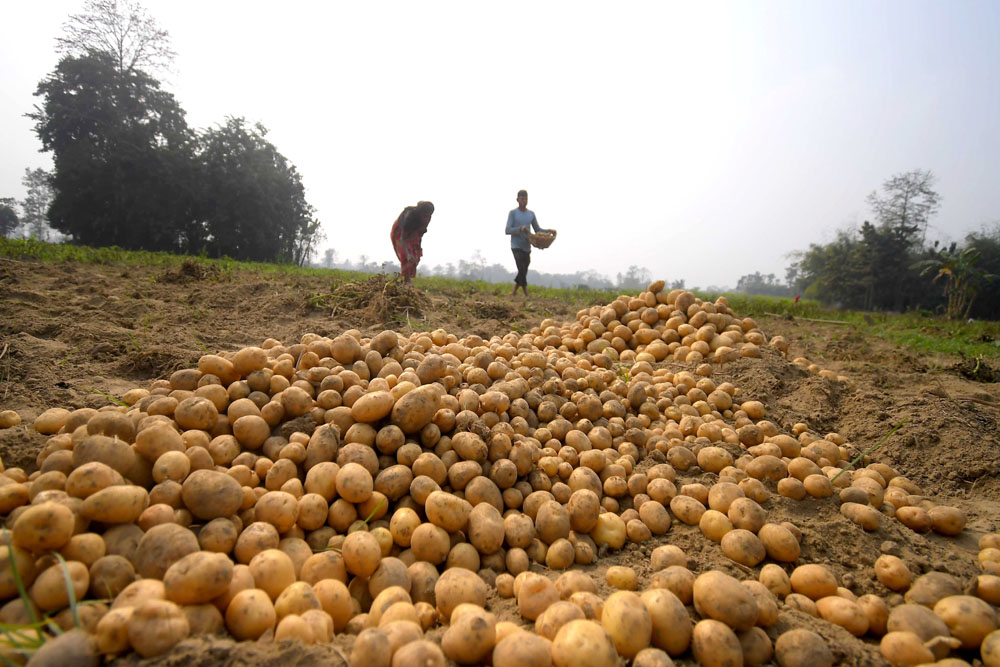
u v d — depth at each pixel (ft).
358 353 12.35
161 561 6.04
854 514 9.37
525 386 12.74
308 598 6.30
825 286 177.47
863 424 14.47
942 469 12.47
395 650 5.76
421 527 8.04
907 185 161.68
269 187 132.46
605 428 11.99
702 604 7.04
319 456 9.08
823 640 6.72
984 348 32.78
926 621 6.88
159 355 15.14
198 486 7.24
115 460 7.07
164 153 119.75
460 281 60.59
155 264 41.96
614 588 7.82
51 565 5.73
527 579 7.14
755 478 10.56
